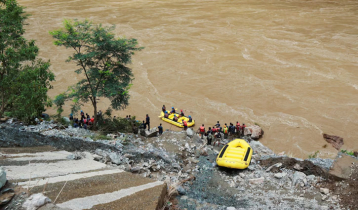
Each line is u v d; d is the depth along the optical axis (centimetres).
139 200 661
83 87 2172
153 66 4362
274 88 3716
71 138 1295
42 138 1183
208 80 3950
